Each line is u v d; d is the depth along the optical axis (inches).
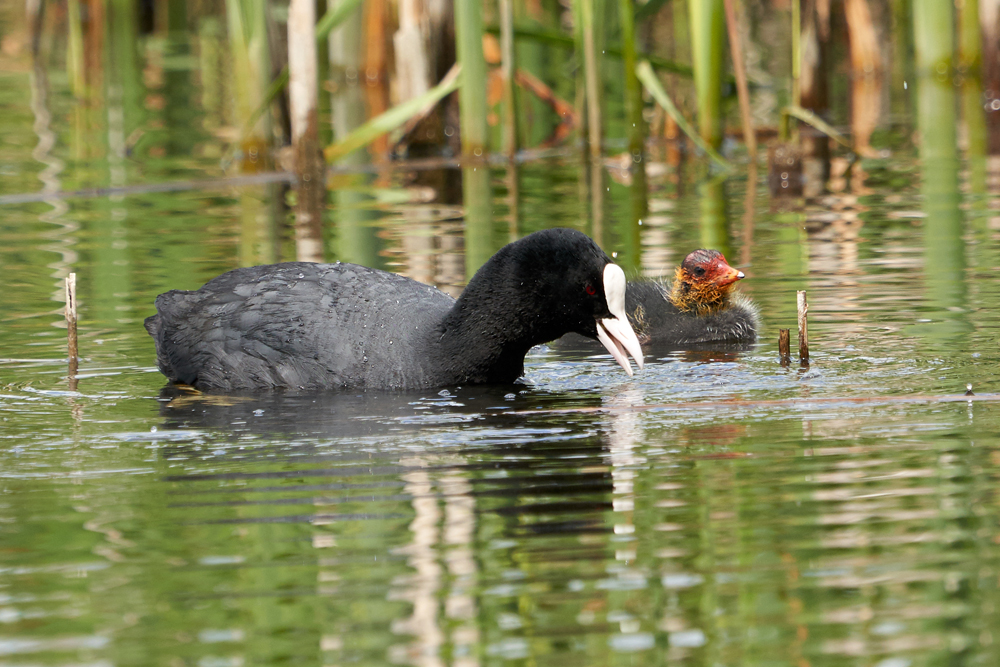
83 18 1621.6
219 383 441.7
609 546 283.0
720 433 366.3
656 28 1477.6
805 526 290.0
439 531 294.7
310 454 357.7
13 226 735.1
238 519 305.7
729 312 524.1
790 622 246.5
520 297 432.8
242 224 737.0
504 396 422.6
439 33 1007.6
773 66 1275.8
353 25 1268.5
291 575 272.2
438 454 354.3
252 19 906.7
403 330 438.9
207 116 1135.0
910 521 290.4
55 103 1196.5
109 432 383.6
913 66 1280.8
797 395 405.1
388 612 254.7
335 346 437.4
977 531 282.7
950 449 340.2
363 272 461.1
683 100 1087.0
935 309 505.7
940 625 242.7
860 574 264.4
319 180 871.7
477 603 257.4
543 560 276.8
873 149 933.2
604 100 1148.5
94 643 245.4
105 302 551.5
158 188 852.0
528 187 845.8
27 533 299.4
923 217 700.0
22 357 471.8
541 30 925.2
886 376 421.4
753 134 901.8
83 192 840.9
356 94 1213.1
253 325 444.5
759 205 762.8
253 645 243.1
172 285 580.1
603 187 840.9
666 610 252.7
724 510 301.9
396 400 419.5
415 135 1029.2
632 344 430.0
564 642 241.9
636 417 388.2
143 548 288.7
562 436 369.1
